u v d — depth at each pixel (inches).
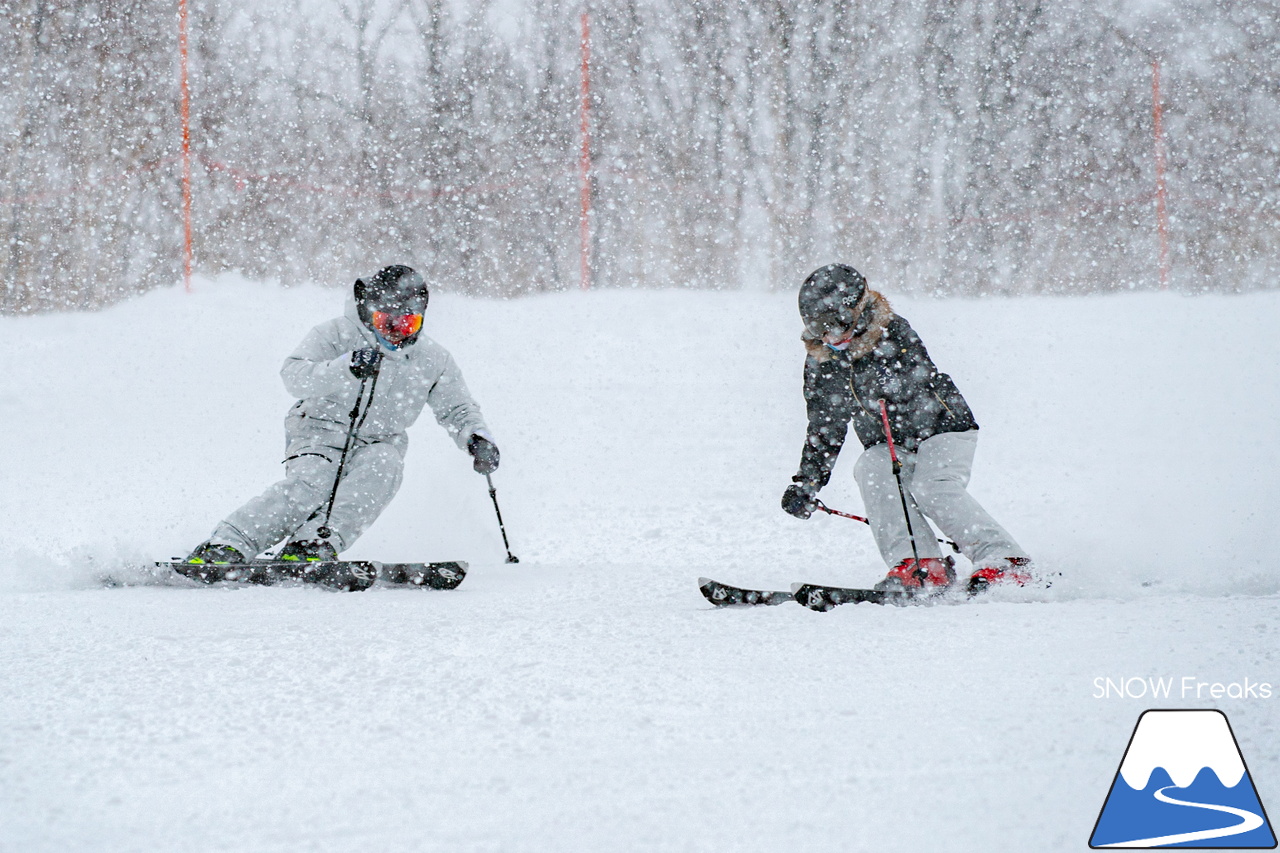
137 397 1099.9
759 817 193.3
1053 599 410.6
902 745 230.1
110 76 1653.5
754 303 1552.7
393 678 286.8
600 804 199.5
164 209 1652.3
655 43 1770.4
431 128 1754.4
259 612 392.5
